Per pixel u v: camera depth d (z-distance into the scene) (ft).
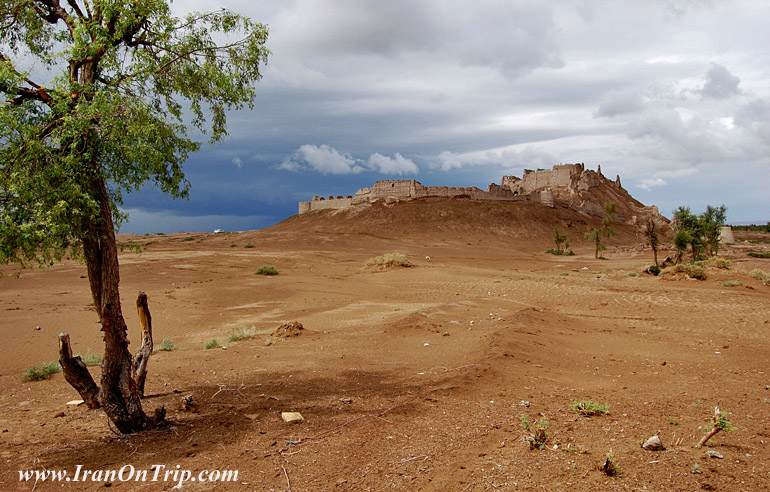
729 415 22.27
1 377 40.19
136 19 24.43
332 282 126.72
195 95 28.96
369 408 24.88
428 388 28.25
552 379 30.83
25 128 20.33
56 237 20.67
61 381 36.94
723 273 102.17
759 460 16.40
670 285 95.86
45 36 28.04
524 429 20.39
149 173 24.98
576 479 15.33
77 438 22.98
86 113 21.01
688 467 15.93
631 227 453.58
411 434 20.59
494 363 33.65
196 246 263.08
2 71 20.21
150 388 32.01
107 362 23.03
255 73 29.89
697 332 52.08
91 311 84.89
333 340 49.21
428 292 101.86
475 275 125.70
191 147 27.07
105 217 22.97
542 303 80.89
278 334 54.03
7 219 19.04
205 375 35.40
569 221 408.87
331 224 388.16
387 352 42.27
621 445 18.26
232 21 28.32
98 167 22.44
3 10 25.95
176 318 77.82
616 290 88.79
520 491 14.75
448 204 407.44
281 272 154.20
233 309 87.15
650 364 36.47
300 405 26.13
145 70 24.95
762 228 542.57
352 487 15.89
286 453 19.22
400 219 380.58
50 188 20.54
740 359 37.42
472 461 17.38
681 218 145.38
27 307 88.33
